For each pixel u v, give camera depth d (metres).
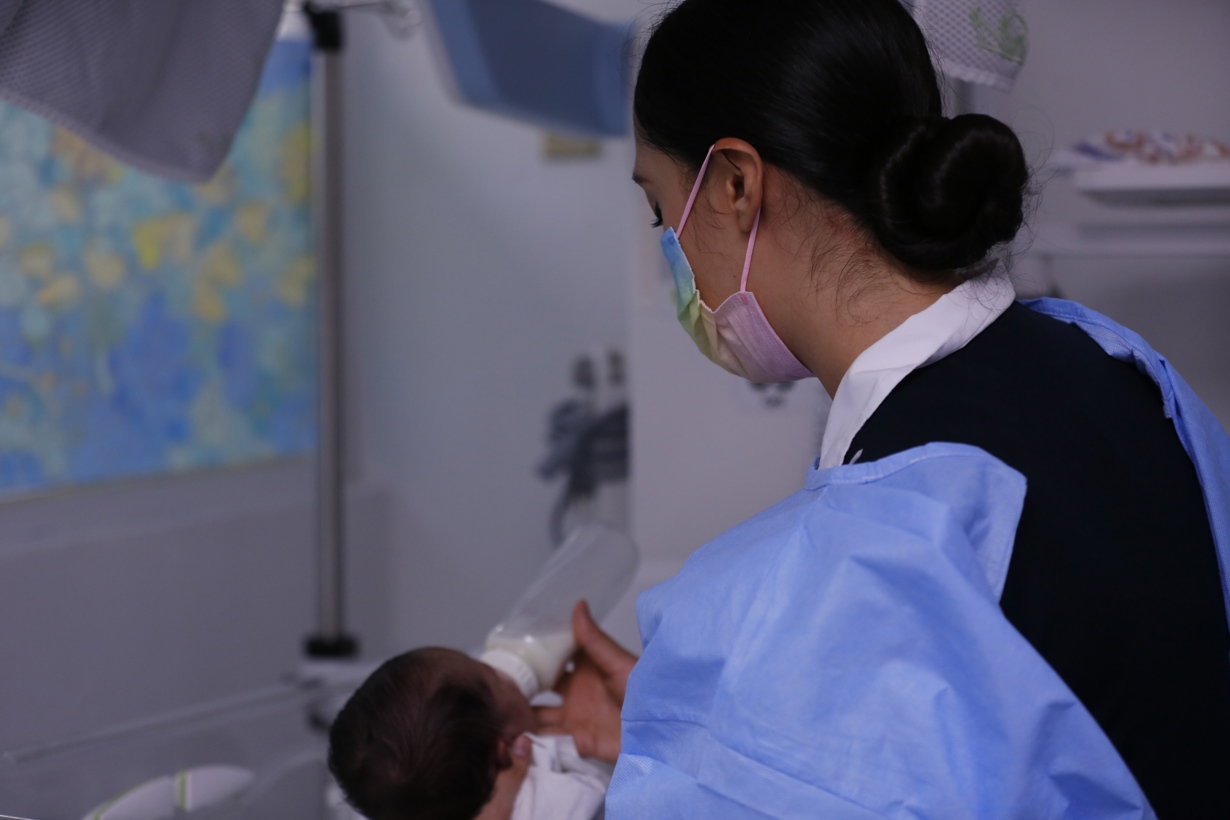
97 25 1.16
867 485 0.61
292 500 2.69
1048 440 0.64
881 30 0.69
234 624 2.50
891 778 0.56
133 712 2.27
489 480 2.92
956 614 0.55
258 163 2.67
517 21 1.75
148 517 2.38
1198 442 0.70
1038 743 0.55
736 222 0.73
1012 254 0.81
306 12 2.04
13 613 2.04
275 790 1.26
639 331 1.87
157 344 2.46
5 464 2.16
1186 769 0.63
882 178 0.65
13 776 1.21
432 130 2.89
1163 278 1.50
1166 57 1.45
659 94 0.74
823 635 0.57
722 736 0.59
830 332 0.71
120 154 1.22
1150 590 0.63
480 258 2.88
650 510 1.88
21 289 2.18
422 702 1.04
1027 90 1.49
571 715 1.26
